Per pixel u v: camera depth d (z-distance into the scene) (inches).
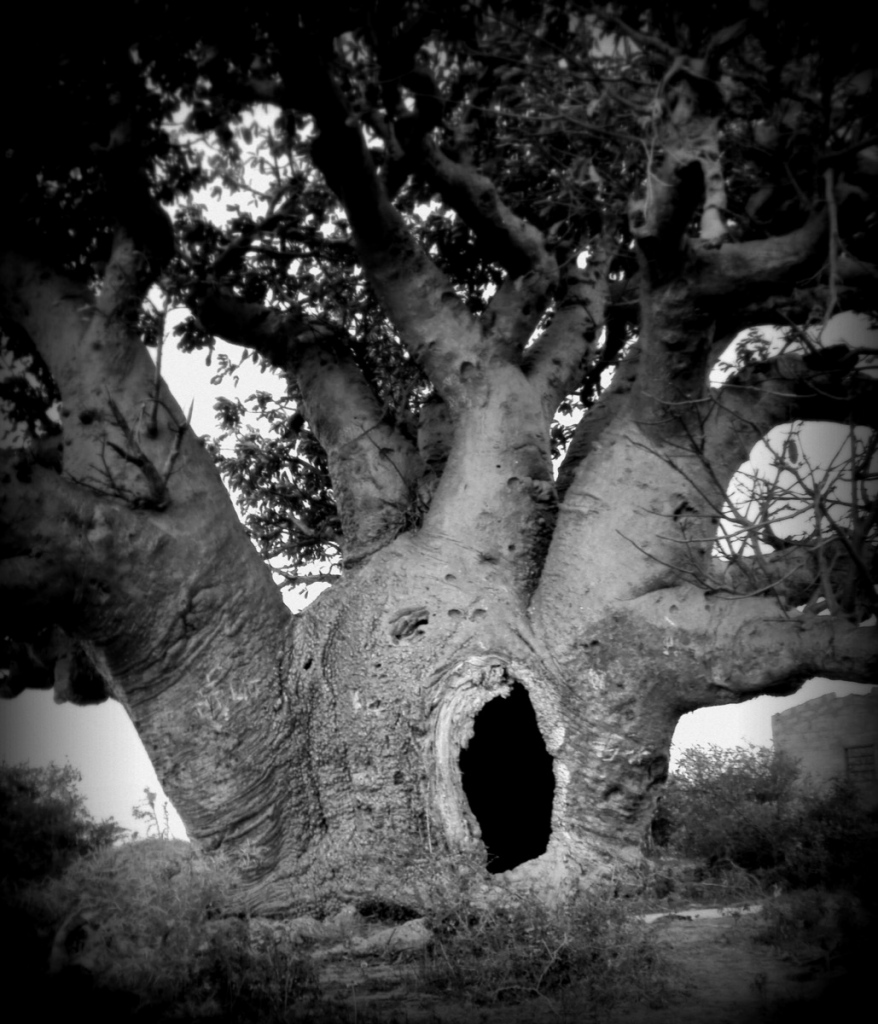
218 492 398.0
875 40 304.5
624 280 510.9
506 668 369.4
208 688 372.5
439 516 408.5
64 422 397.4
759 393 408.8
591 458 402.9
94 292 436.5
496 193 408.2
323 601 405.4
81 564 348.8
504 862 436.5
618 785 363.3
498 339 420.5
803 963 260.1
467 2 340.2
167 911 247.1
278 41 327.3
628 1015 218.7
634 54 339.0
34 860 409.1
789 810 441.7
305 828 370.9
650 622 360.5
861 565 291.9
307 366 466.0
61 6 350.3
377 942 303.9
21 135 384.5
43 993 211.0
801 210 394.3
